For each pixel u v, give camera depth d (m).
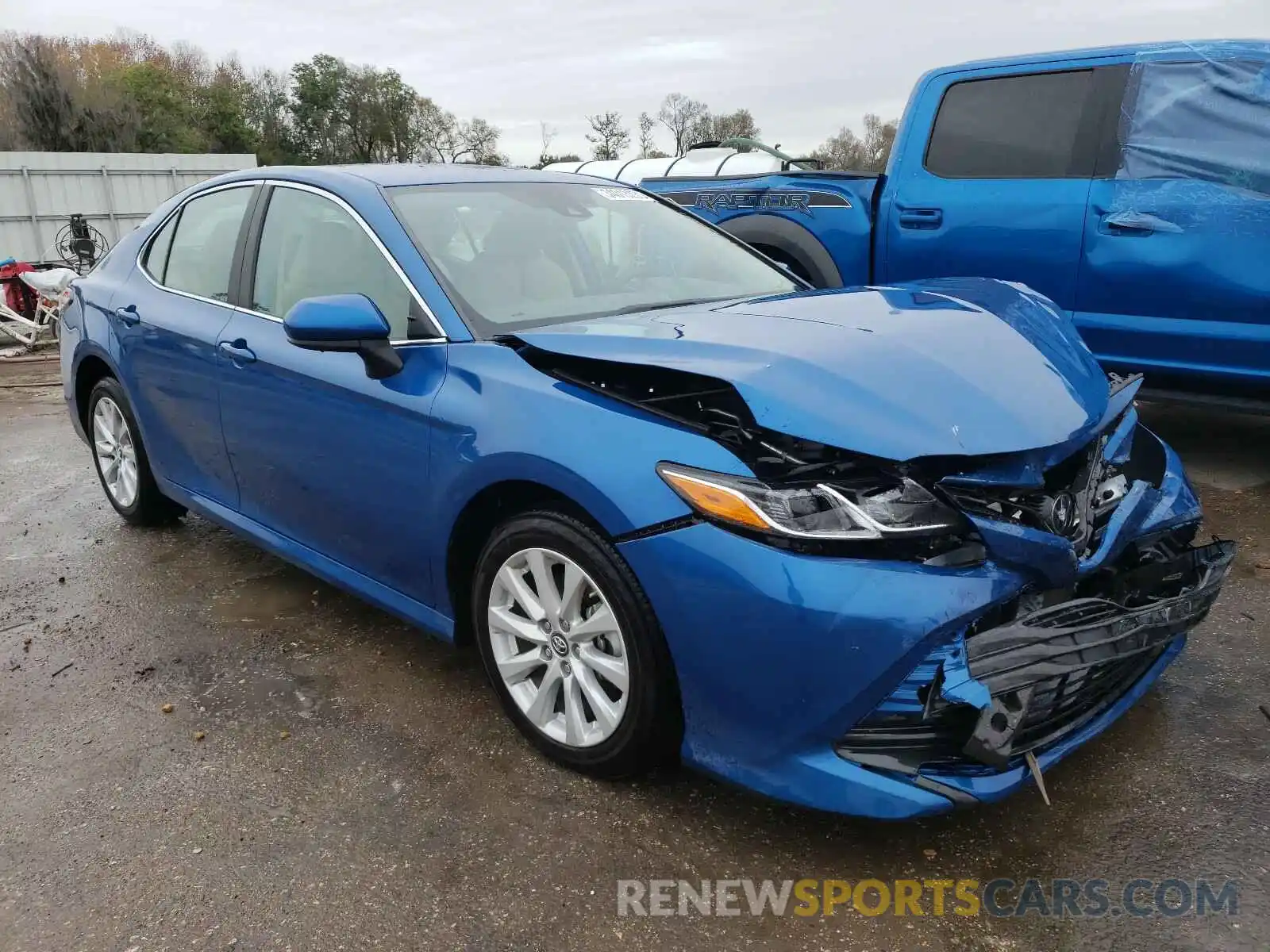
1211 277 4.35
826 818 2.38
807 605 1.97
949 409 2.14
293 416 3.16
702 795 2.48
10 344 11.26
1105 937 1.99
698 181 6.20
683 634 2.15
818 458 2.17
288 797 2.53
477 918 2.09
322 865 2.27
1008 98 5.00
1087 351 2.71
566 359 2.55
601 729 2.45
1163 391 4.70
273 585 3.96
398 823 2.41
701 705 2.19
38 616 3.72
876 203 5.50
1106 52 4.71
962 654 1.98
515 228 3.22
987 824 2.35
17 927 2.11
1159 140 4.51
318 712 2.96
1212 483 4.79
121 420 4.45
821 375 2.18
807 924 2.05
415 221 3.04
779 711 2.06
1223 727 2.72
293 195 3.43
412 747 2.75
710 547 2.09
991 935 2.01
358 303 2.65
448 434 2.62
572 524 2.37
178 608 3.75
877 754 2.05
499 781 2.57
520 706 2.66
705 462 2.14
